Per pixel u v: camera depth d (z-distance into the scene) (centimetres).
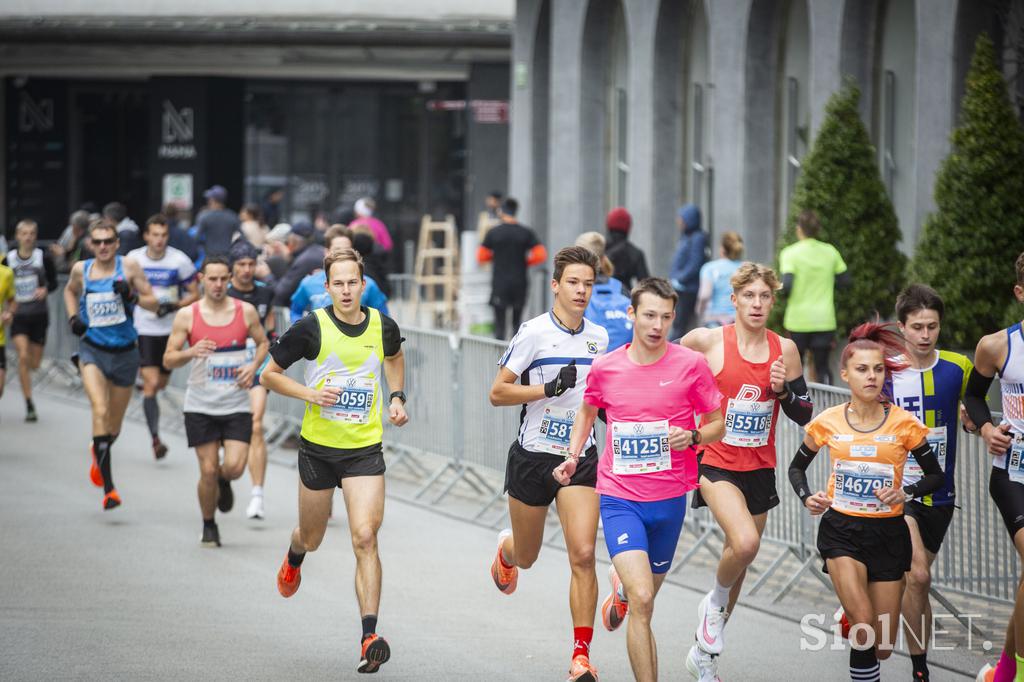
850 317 4184
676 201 5709
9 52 8331
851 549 1873
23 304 4566
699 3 5581
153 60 8356
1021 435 1939
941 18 4009
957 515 2336
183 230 5462
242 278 3416
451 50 7769
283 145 9069
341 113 9062
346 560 2825
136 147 9494
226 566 2762
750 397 2023
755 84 5075
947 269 3691
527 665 2123
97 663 2109
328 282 2159
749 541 1942
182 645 2212
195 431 2902
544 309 6506
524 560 2188
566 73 6244
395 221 9088
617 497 1902
